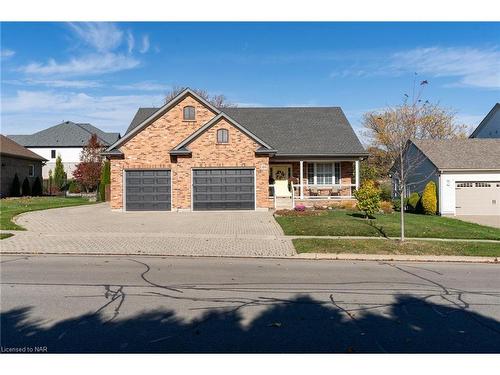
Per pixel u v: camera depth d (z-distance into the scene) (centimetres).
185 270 962
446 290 799
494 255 1205
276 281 858
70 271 931
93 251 1187
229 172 2330
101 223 1764
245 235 1484
